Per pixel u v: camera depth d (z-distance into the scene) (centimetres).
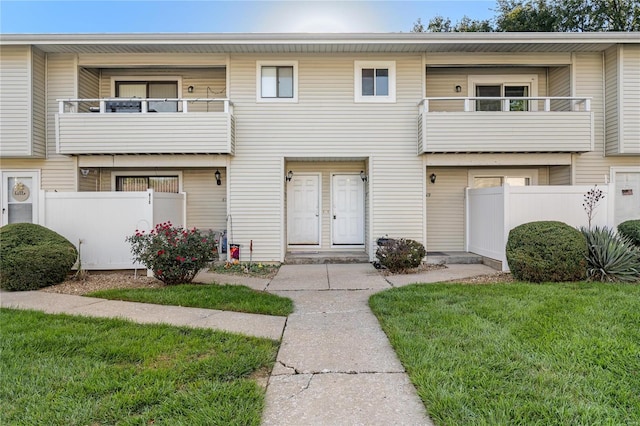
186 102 934
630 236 823
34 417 259
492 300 539
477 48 958
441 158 984
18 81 927
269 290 683
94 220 808
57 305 560
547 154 980
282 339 420
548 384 296
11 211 989
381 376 328
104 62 980
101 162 971
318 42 912
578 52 991
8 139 928
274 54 984
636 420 250
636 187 998
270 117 988
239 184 984
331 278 793
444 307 514
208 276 819
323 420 261
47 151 984
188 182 1100
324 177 1108
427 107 945
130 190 1100
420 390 294
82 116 916
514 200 827
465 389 291
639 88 944
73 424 253
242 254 983
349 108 991
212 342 399
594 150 991
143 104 930
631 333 397
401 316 482
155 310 534
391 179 991
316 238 1110
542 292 580
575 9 1592
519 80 1080
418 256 845
